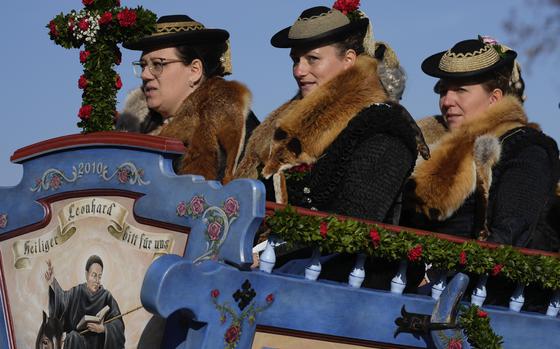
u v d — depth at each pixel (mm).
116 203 13547
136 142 13359
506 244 15680
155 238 13109
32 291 14352
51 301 14133
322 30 16078
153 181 13242
